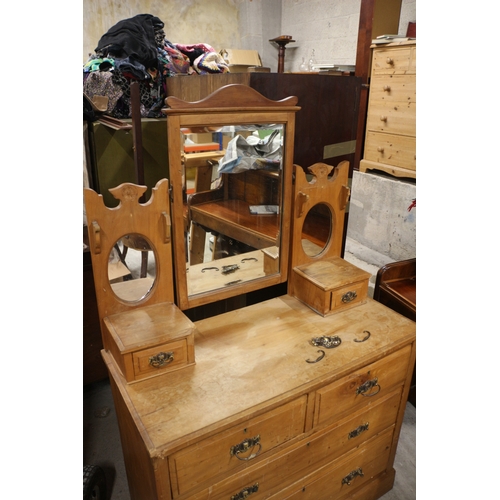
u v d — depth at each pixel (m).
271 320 1.47
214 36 4.55
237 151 1.29
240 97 1.24
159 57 2.07
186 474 1.05
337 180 1.54
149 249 1.30
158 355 1.17
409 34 3.08
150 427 1.03
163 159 1.77
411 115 2.87
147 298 1.30
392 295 2.04
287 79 1.61
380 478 1.59
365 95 3.23
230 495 1.17
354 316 1.50
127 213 1.18
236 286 1.46
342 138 1.85
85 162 1.78
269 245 1.49
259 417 1.13
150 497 1.18
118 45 1.90
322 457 1.34
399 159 3.05
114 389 1.27
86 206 1.13
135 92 1.43
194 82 1.59
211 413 1.08
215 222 1.34
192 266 1.35
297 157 1.76
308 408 1.22
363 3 3.00
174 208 1.24
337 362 1.27
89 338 1.90
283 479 1.27
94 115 1.69
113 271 1.37
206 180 1.27
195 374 1.21
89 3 3.79
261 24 4.60
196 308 1.71
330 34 4.16
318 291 1.48
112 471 1.68
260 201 1.41
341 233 1.65
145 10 4.09
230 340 1.37
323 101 1.73
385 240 3.35
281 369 1.24
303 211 1.49
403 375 1.45
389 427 1.52
